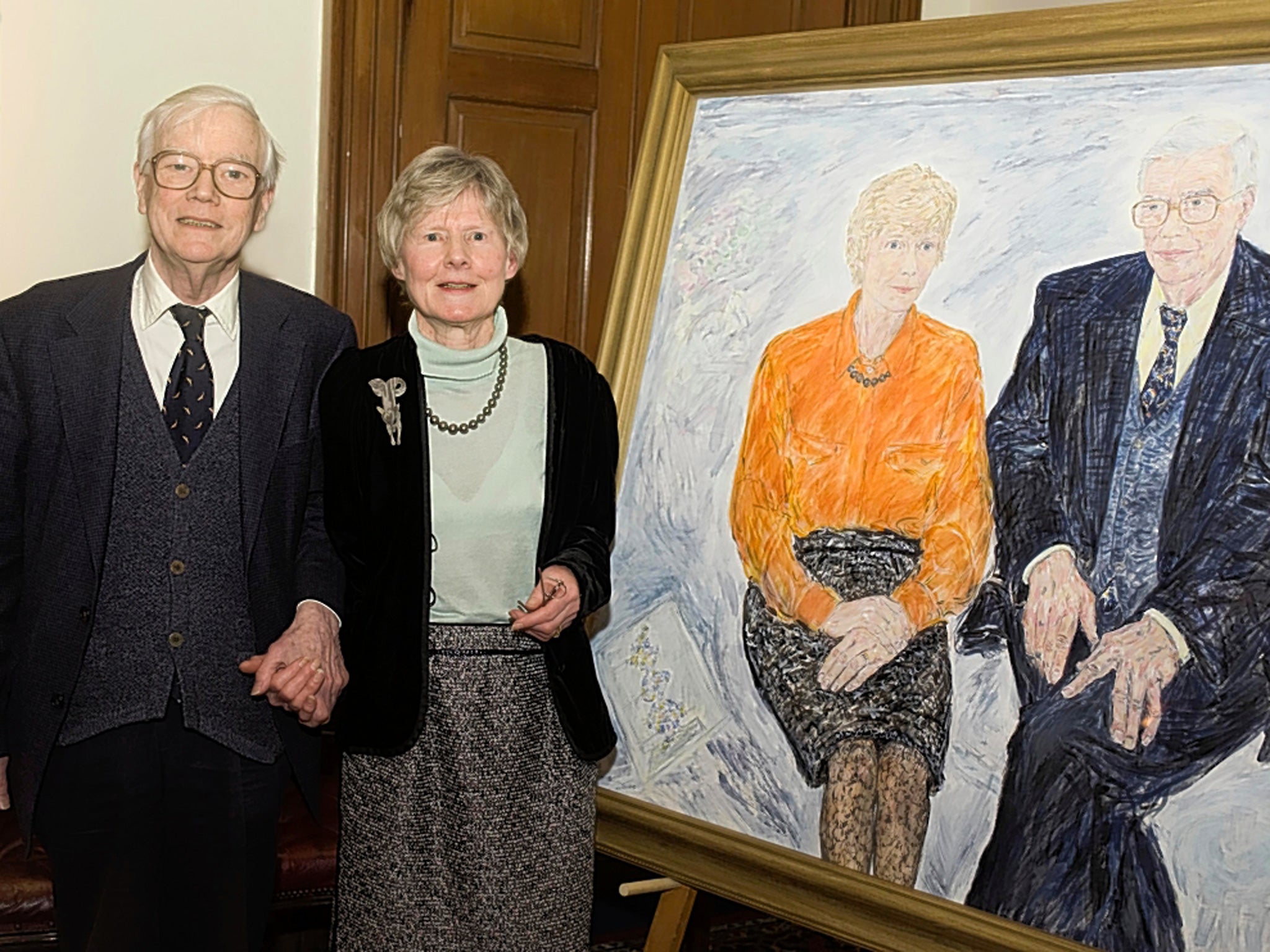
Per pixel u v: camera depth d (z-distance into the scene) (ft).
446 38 10.07
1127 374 6.00
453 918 6.35
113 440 6.06
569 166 10.72
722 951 10.26
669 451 7.47
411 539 6.31
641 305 7.67
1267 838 5.46
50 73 8.90
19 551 6.24
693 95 7.73
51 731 6.08
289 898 8.10
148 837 6.28
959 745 6.31
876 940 6.50
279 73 9.63
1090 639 5.98
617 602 7.56
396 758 6.33
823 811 6.70
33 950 7.54
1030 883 6.03
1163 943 5.66
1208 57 5.99
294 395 6.50
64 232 9.08
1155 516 5.86
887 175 6.88
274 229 9.79
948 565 6.42
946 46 6.73
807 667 6.82
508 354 6.63
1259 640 5.55
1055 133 6.39
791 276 7.15
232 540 6.26
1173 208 5.97
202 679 6.21
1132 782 5.81
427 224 6.28
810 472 6.90
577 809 6.64
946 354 6.54
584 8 10.63
